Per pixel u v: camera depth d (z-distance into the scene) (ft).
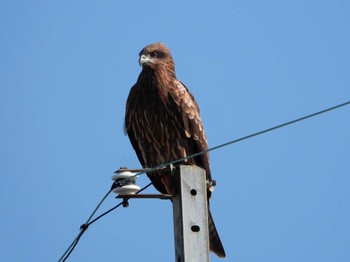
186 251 30.19
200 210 30.76
